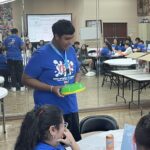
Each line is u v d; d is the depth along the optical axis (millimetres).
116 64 6363
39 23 5945
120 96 6297
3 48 5914
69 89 2354
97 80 6348
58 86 2398
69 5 6102
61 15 6062
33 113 1495
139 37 6441
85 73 6285
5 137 4652
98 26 6301
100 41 6328
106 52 6355
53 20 6027
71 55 2541
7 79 5949
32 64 2420
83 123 2770
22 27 5898
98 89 6352
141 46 6410
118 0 6363
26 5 5883
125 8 6398
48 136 1480
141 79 5270
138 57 5582
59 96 2400
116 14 6367
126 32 6418
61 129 1526
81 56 6219
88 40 6254
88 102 6270
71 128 2562
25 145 1439
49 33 5992
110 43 6375
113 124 2754
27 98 5891
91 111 6008
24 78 2463
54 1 5988
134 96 6410
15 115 5641
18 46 5906
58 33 2346
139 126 1079
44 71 2426
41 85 2404
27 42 5922
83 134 2898
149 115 1139
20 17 5891
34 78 2439
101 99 6336
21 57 5906
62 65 2447
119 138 2281
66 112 2500
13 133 4828
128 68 6363
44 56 2404
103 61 6355
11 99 5926
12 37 5879
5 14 5828
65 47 2414
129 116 5566
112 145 1947
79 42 6199
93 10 6258
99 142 2258
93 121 2787
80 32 6203
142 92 6379
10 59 5922
